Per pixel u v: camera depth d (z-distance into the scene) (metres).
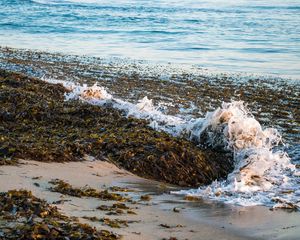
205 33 40.25
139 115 12.77
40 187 7.26
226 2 68.38
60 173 8.21
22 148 8.91
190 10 57.53
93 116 11.98
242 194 8.34
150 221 6.44
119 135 10.28
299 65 26.78
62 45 32.75
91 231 5.59
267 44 34.66
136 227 6.11
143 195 7.72
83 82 19.25
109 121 11.54
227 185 8.78
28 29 40.59
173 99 16.95
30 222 5.61
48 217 5.89
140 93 17.64
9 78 16.03
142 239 5.69
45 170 8.23
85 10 55.00
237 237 6.21
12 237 5.27
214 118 10.66
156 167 9.12
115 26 43.84
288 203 7.84
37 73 20.91
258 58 29.11
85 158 9.21
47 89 15.12
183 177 9.05
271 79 22.34
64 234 5.44
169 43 35.00
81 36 37.75
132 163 9.15
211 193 8.27
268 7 62.06
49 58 25.98
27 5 57.25
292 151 11.85
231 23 46.75
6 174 7.68
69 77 20.33
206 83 20.56
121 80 20.16
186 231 6.21
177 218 6.72
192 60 27.94
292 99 18.06
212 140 10.51
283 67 26.08
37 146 9.20
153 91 18.14
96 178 8.30
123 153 9.38
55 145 9.45
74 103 13.22
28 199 6.32
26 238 5.26
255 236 6.30
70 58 26.52
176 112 15.16
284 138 12.98
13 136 10.10
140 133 10.39
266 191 8.62
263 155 9.80
